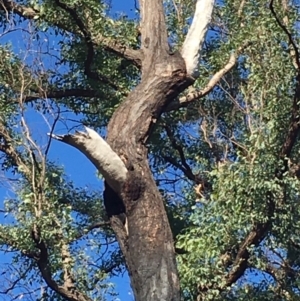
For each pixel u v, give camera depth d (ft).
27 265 35.27
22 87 34.24
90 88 41.27
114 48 38.63
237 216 32.65
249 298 34.37
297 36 35.17
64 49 40.65
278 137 33.37
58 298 35.94
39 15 38.11
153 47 27.12
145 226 22.33
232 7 41.91
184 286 33.17
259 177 32.19
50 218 33.55
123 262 40.75
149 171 23.58
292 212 32.63
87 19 38.32
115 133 24.30
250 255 33.24
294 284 34.58
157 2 28.63
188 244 33.45
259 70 35.37
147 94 25.36
